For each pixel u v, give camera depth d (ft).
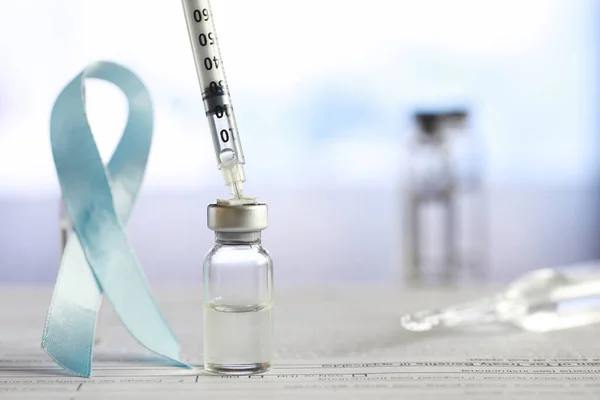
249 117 13.70
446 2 12.68
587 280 2.74
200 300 3.16
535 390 1.81
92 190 2.12
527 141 12.96
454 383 1.88
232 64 13.01
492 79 12.71
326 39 13.05
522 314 2.58
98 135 2.30
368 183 14.67
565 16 12.46
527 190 14.28
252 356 1.98
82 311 2.05
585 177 14.11
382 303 3.05
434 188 5.61
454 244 5.98
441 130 5.53
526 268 9.30
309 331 2.54
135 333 2.10
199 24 2.08
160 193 14.43
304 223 12.07
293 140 14.06
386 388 1.83
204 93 2.08
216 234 2.02
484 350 2.24
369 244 10.70
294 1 12.95
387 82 13.07
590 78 12.59
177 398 1.76
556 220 11.86
